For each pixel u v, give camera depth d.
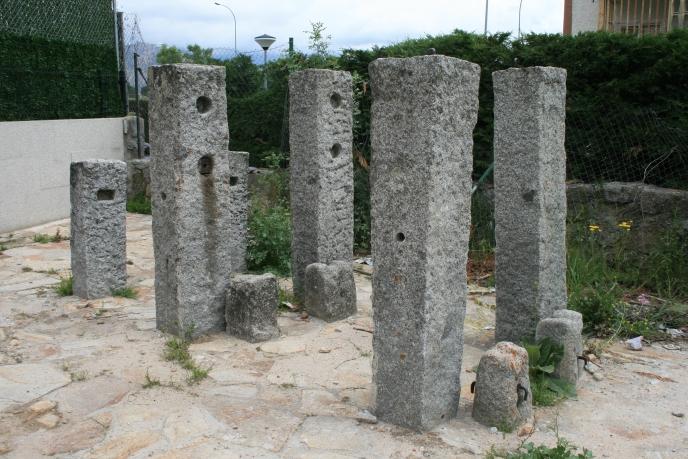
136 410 4.22
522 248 5.18
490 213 9.15
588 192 8.51
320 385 4.70
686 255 7.59
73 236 6.89
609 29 12.80
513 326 5.32
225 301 5.77
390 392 4.02
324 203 6.54
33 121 11.17
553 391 4.55
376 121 3.82
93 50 13.29
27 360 5.08
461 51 9.62
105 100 13.66
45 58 11.90
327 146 6.49
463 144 3.90
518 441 3.88
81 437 3.88
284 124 11.25
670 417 4.29
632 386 4.80
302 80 6.44
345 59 10.63
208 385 4.64
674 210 7.86
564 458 3.40
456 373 4.12
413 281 3.79
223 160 5.59
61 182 11.91
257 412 4.23
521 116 5.04
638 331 5.96
